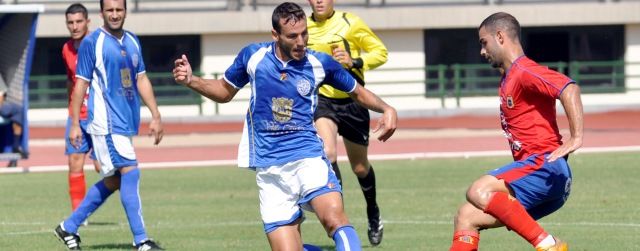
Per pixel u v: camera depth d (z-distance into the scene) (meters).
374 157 62.72
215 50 100.56
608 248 27.53
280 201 20.73
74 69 33.81
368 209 29.16
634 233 30.42
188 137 84.19
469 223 21.41
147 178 52.97
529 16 100.62
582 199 39.62
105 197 28.91
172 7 100.75
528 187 21.06
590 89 102.00
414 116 97.25
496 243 28.80
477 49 103.19
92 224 35.19
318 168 20.39
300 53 19.86
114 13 28.08
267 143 20.55
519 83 20.97
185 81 20.38
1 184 50.88
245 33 100.00
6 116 56.72
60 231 28.50
